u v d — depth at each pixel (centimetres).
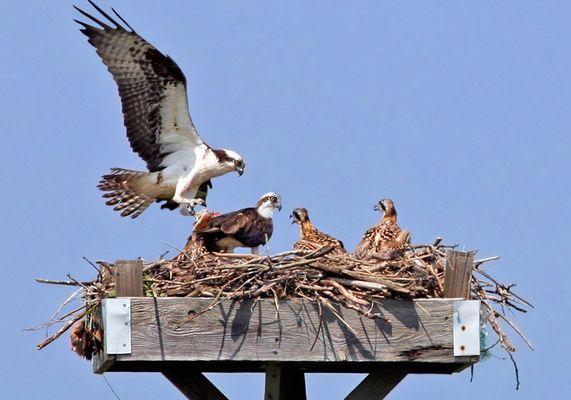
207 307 1312
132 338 1296
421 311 1341
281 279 1331
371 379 1391
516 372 1397
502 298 1464
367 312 1320
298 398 1473
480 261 1466
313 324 1324
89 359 1459
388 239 1603
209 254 1466
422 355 1332
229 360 1307
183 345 1302
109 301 1298
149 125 1988
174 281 1352
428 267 1406
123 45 1898
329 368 1479
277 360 1312
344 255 1464
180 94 1958
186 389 1402
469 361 1339
